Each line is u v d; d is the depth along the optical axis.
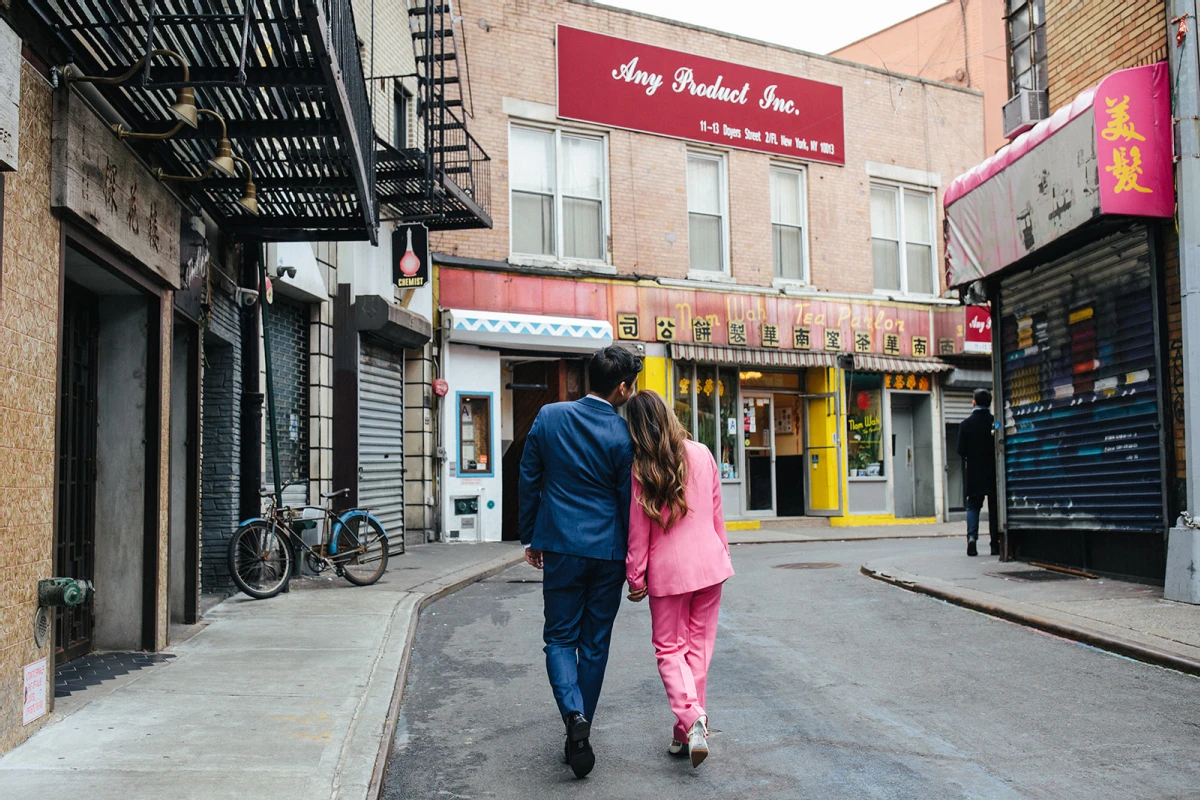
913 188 20.34
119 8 4.66
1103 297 8.51
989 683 5.40
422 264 13.40
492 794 3.92
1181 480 7.60
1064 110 8.37
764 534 16.48
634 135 17.11
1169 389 7.73
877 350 19.06
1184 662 5.41
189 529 7.36
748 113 18.22
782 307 18.11
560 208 16.42
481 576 10.87
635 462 4.22
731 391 18.02
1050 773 3.95
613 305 16.44
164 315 6.36
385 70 13.08
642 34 17.20
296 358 11.27
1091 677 5.44
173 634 6.93
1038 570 9.26
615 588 4.26
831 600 8.38
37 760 4.01
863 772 4.02
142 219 5.70
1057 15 9.59
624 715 5.02
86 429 6.10
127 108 5.67
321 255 11.55
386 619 7.57
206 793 3.64
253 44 5.19
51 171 4.47
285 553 9.02
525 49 16.17
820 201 18.97
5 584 4.05
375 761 4.08
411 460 14.52
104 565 6.26
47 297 4.44
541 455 4.33
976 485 10.90
